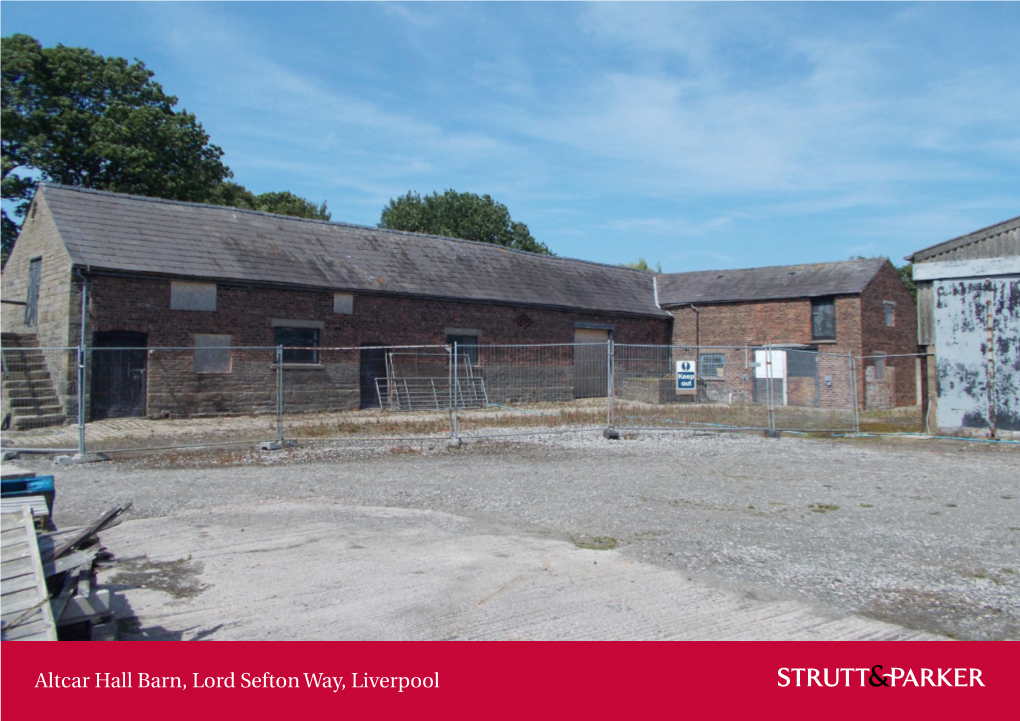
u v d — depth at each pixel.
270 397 20.11
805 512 8.68
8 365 17.41
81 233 18.02
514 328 26.22
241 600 5.58
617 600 5.61
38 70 30.69
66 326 17.19
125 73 32.84
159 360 18.27
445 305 24.19
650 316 31.06
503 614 5.32
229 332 19.48
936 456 13.62
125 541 7.26
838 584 6.02
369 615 5.29
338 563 6.54
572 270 31.17
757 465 12.25
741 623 5.18
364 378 22.22
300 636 4.92
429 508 8.88
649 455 13.30
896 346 28.97
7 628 3.90
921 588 5.94
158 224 19.86
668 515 8.49
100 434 15.45
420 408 22.61
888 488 10.22
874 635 5.01
